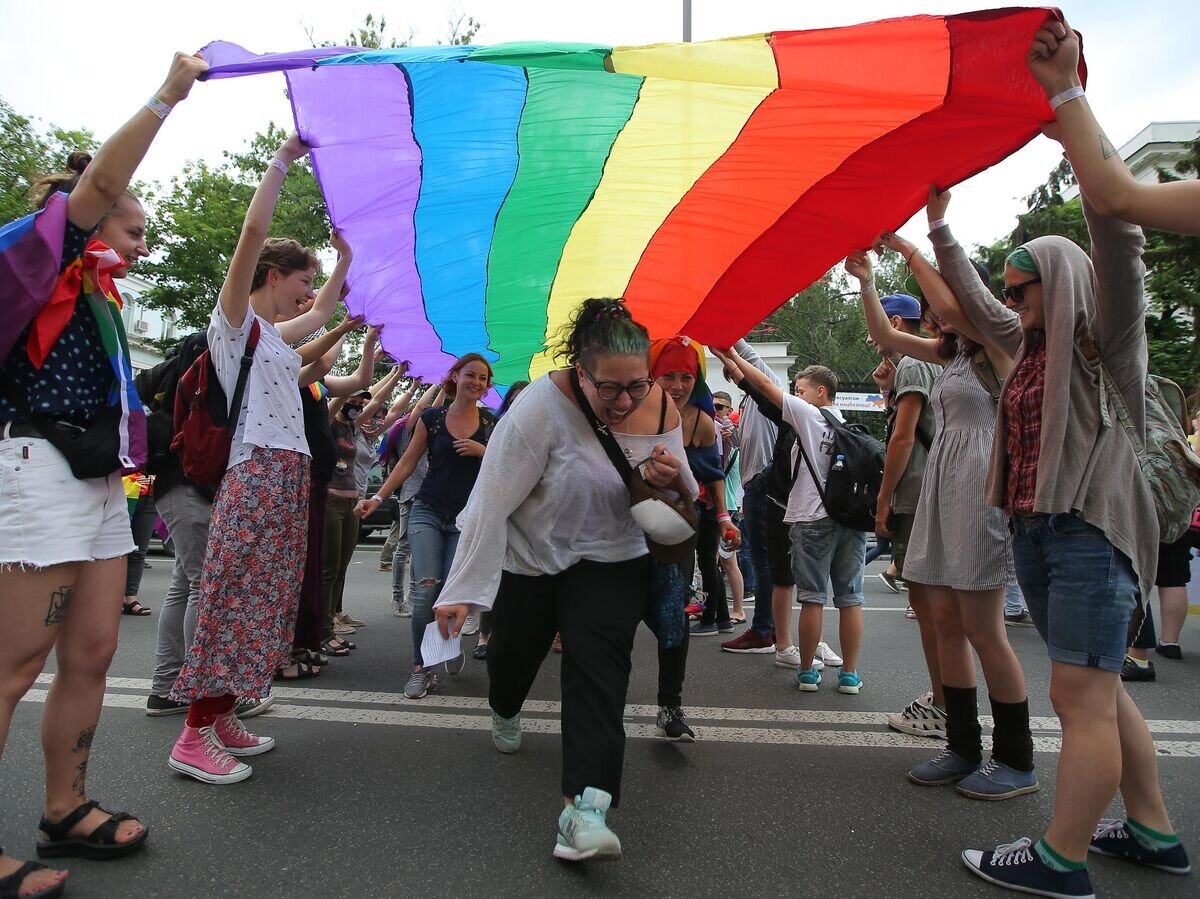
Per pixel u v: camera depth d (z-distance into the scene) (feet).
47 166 58.95
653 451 8.02
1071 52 6.58
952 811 8.79
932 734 11.33
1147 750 7.48
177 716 11.64
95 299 7.02
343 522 18.61
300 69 8.05
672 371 11.85
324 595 16.38
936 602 9.72
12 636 6.51
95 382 7.05
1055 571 7.15
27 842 7.55
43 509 6.58
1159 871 7.45
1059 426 6.95
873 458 13.03
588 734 7.24
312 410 12.84
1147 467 7.12
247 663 9.30
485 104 8.99
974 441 9.14
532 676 9.33
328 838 7.84
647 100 8.80
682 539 7.72
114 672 14.28
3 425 6.62
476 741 10.90
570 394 7.98
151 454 8.09
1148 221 6.21
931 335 11.16
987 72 7.48
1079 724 6.93
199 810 8.43
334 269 11.73
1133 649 15.53
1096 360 7.13
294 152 9.17
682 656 10.84
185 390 9.85
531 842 7.84
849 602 13.80
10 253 6.13
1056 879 6.88
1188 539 17.39
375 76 8.38
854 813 8.70
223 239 61.57
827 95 8.27
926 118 8.50
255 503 9.40
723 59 7.52
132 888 6.81
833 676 15.10
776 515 15.58
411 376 19.02
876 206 10.56
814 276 13.11
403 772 9.68
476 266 13.51
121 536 7.50
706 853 7.70
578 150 10.12
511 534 8.29
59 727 7.23
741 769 10.03
